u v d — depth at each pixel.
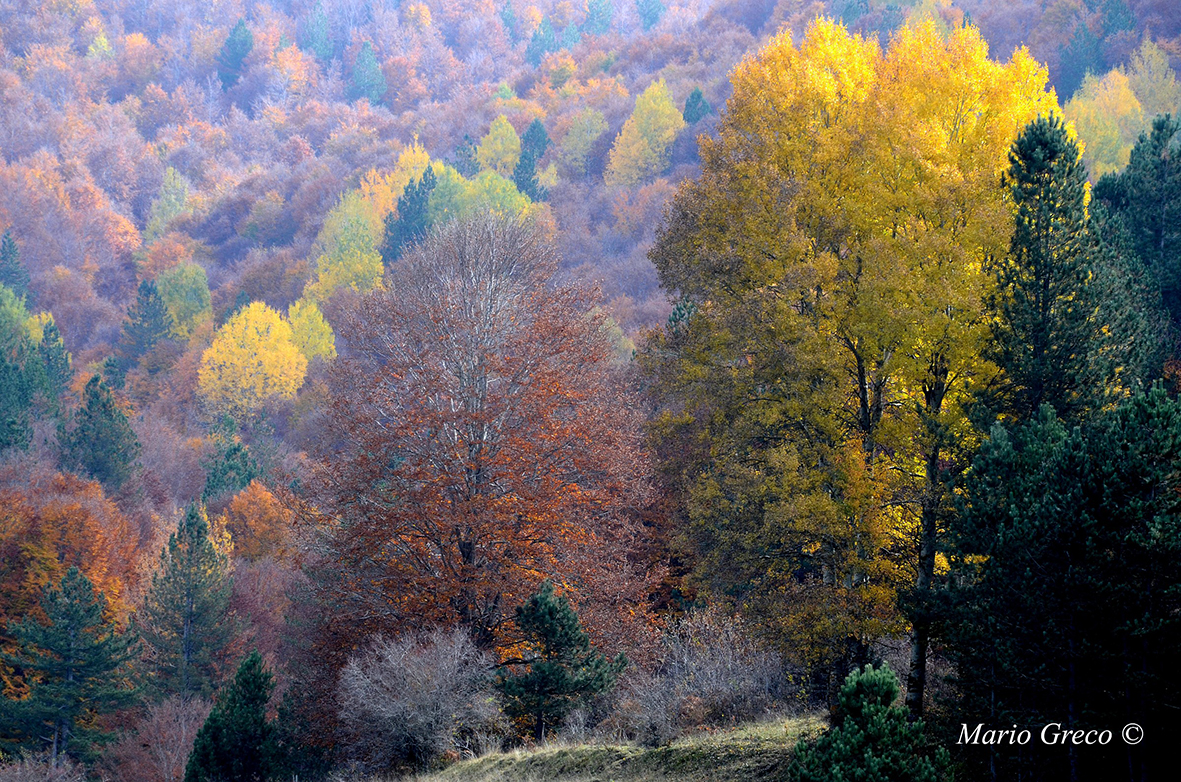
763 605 18.64
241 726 23.62
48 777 32.59
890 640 19.69
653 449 27.44
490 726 20.80
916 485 17.44
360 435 24.08
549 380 23.86
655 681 20.09
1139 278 23.59
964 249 17.58
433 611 21.69
